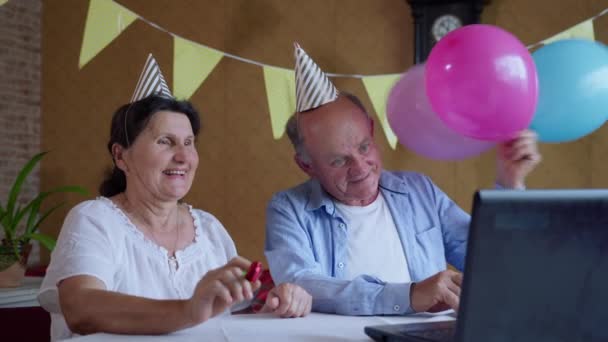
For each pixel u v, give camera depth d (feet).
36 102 14.61
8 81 14.02
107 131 14.24
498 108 5.21
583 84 5.69
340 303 5.13
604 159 11.13
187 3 13.73
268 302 4.74
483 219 2.72
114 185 5.62
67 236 4.94
